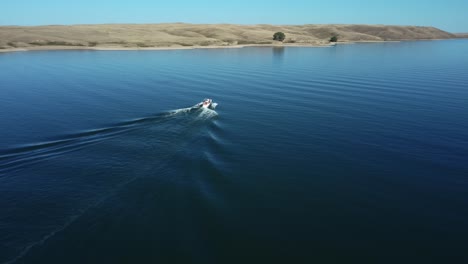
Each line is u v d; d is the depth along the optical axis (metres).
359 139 32.34
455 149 30.06
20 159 25.64
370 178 24.70
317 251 16.97
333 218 19.75
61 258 15.54
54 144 28.89
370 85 57.72
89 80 60.34
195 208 19.69
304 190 22.70
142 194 20.81
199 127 33.75
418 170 26.12
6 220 18.03
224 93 51.09
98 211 19.00
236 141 30.97
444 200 22.03
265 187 22.77
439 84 58.78
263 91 52.69
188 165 24.88
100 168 24.05
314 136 32.88
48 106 42.28
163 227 17.97
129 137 30.52
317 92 52.16
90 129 33.12
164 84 57.41
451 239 18.22
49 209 19.09
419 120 38.12
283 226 18.77
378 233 18.59
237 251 16.66
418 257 16.84
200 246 16.80
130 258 15.76
